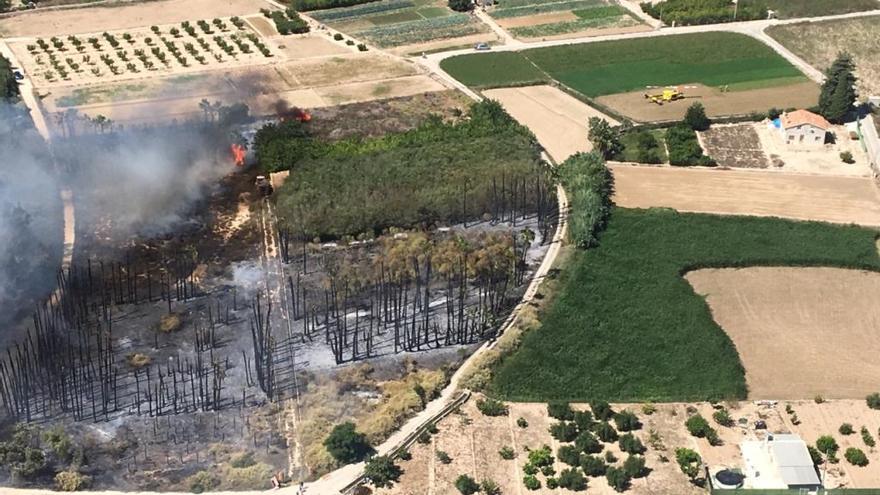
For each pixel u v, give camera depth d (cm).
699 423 16750
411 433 16750
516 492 15612
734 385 17800
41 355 18325
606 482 15788
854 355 18762
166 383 18075
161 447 16638
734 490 15338
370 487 15738
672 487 15688
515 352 18650
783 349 18912
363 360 18700
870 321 19738
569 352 18612
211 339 19162
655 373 18125
